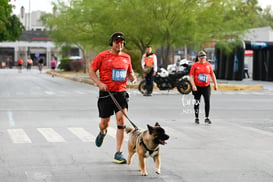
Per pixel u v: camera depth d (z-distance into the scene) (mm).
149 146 7141
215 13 31125
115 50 8164
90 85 31641
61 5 41938
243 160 8633
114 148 9633
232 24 31812
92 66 8227
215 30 31406
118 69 8125
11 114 15273
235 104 19281
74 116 14797
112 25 32219
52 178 7277
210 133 11727
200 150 9531
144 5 30516
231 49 34062
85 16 33125
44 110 16406
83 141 10398
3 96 22141
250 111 16812
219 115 15539
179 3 30078
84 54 53312
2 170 7766
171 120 14117
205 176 7441
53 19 48312
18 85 30906
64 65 60469
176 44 31516
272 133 11820
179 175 7484
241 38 33531
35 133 11453
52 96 22266
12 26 46781
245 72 44250
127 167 8000
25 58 83750
